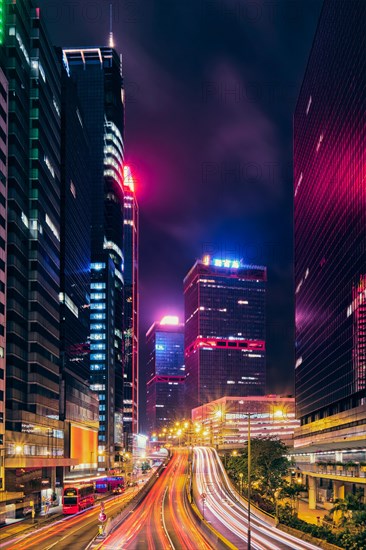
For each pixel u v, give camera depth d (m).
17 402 141.00
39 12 163.62
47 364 162.50
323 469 145.75
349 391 177.38
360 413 160.75
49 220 169.88
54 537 89.56
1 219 132.62
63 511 121.75
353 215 178.25
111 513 120.19
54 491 162.12
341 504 93.06
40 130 161.00
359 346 168.88
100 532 87.38
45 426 157.00
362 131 170.75
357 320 171.50
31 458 138.25
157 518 111.44
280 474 138.88
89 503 133.75
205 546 79.19
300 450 172.62
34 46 161.88
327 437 195.38
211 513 119.44
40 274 158.25
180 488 175.12
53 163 176.00
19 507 121.06
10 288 140.12
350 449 128.50
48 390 162.38
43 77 166.75
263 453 139.25
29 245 155.25
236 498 149.88
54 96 180.00
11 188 143.12
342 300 187.88
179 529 96.56
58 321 177.50
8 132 144.62
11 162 143.88
